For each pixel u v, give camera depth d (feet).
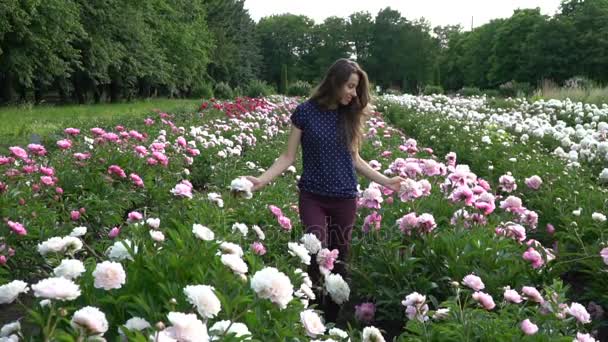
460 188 13.64
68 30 77.71
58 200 17.21
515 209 14.93
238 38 222.07
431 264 12.91
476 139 37.47
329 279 9.29
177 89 158.71
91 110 71.87
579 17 194.39
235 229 11.12
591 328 12.47
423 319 9.43
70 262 7.16
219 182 24.73
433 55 317.63
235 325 6.34
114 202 17.99
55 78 95.09
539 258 12.36
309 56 334.85
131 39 108.37
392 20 323.57
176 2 140.97
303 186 11.84
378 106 84.28
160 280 7.43
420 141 46.88
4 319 11.96
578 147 30.12
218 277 7.39
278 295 6.47
